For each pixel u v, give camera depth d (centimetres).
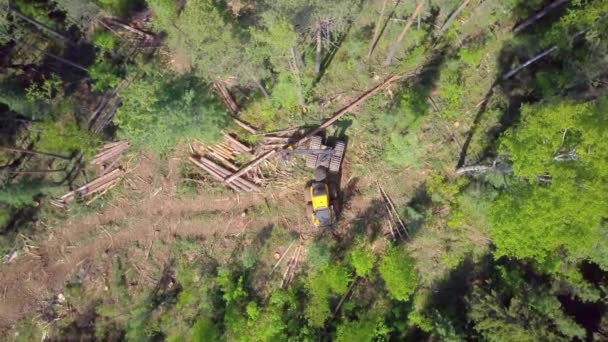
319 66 3025
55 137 3061
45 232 3178
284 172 3164
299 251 3141
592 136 2095
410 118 3038
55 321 3148
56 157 3164
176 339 3080
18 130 3172
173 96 2764
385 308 3078
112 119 3178
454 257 3117
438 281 3158
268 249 3148
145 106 2691
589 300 2981
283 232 3159
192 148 3188
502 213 2433
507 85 3092
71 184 3177
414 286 2911
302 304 3066
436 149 3125
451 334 2816
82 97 3198
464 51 3034
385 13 3100
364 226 3145
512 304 2752
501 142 2653
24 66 3155
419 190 3144
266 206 3161
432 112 3142
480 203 2903
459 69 3131
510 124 3056
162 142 2795
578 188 2152
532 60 2878
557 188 2153
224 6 2620
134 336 3048
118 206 3189
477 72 3136
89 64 3228
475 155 3080
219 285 3109
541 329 2664
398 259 2850
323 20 2550
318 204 2959
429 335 3066
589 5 2467
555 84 2794
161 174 3184
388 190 3153
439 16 3127
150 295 3131
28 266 3170
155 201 3186
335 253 3117
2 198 2877
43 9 3005
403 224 3127
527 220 2277
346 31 3103
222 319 3075
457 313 3078
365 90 3148
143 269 3164
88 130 3147
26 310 3156
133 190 3184
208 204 3183
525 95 3056
